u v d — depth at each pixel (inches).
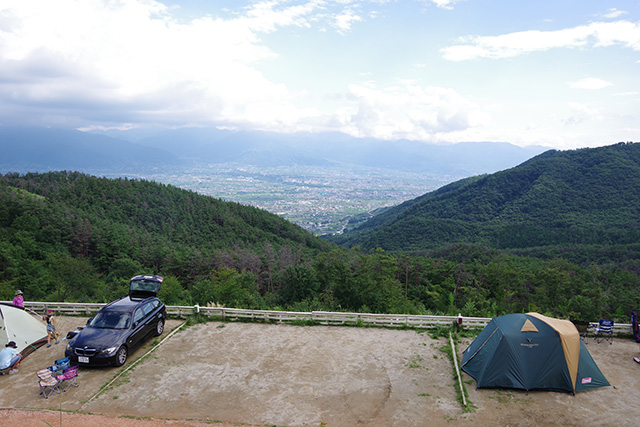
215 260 2466.8
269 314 617.3
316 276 1422.2
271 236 4785.9
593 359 461.7
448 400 388.8
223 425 342.3
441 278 1950.1
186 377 432.8
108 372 440.5
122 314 491.5
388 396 396.2
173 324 604.1
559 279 1820.9
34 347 496.7
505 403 380.8
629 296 1851.6
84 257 2743.6
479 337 461.4
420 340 549.0
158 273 2576.3
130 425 338.3
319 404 380.2
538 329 419.2
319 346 524.1
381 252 1691.7
